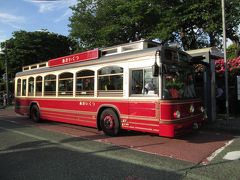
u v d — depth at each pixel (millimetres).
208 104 13938
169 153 8578
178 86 10156
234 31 25453
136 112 10219
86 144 9961
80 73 12695
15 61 40156
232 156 8180
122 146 9562
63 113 13750
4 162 7914
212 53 14242
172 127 9289
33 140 10797
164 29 24531
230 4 23656
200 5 23609
